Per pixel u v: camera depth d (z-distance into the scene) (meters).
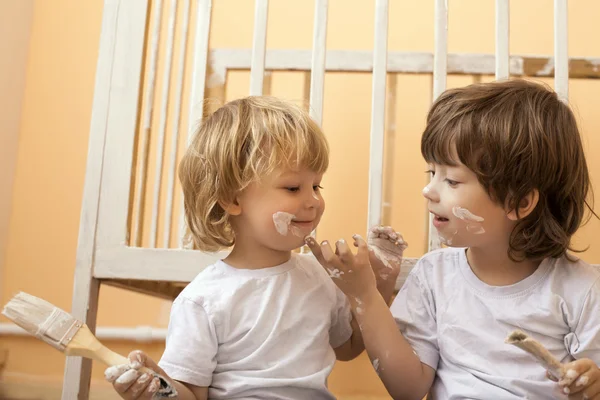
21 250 1.91
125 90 1.13
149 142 1.18
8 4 1.88
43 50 1.99
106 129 1.12
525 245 0.87
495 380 0.84
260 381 0.82
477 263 0.92
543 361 0.69
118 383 0.68
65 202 1.92
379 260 0.96
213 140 0.89
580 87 1.80
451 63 1.60
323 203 0.88
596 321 0.84
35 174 1.94
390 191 1.80
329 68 1.50
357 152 1.84
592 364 0.72
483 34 1.87
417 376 0.89
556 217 0.90
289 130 0.86
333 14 1.92
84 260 1.09
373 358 0.88
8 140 1.91
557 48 1.08
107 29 1.15
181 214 1.11
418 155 1.83
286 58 1.62
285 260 0.91
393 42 1.89
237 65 1.62
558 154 0.87
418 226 1.80
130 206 1.11
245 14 1.93
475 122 0.85
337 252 0.87
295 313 0.87
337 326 0.95
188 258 1.07
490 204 0.85
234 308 0.86
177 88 1.31
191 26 1.83
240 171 0.85
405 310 0.95
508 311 0.87
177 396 0.77
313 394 0.85
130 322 1.85
